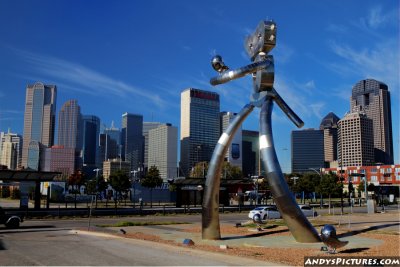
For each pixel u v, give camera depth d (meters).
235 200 80.81
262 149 18.80
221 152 20.30
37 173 40.34
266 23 19.70
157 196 80.56
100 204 66.75
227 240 20.52
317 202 82.94
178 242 19.25
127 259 13.87
